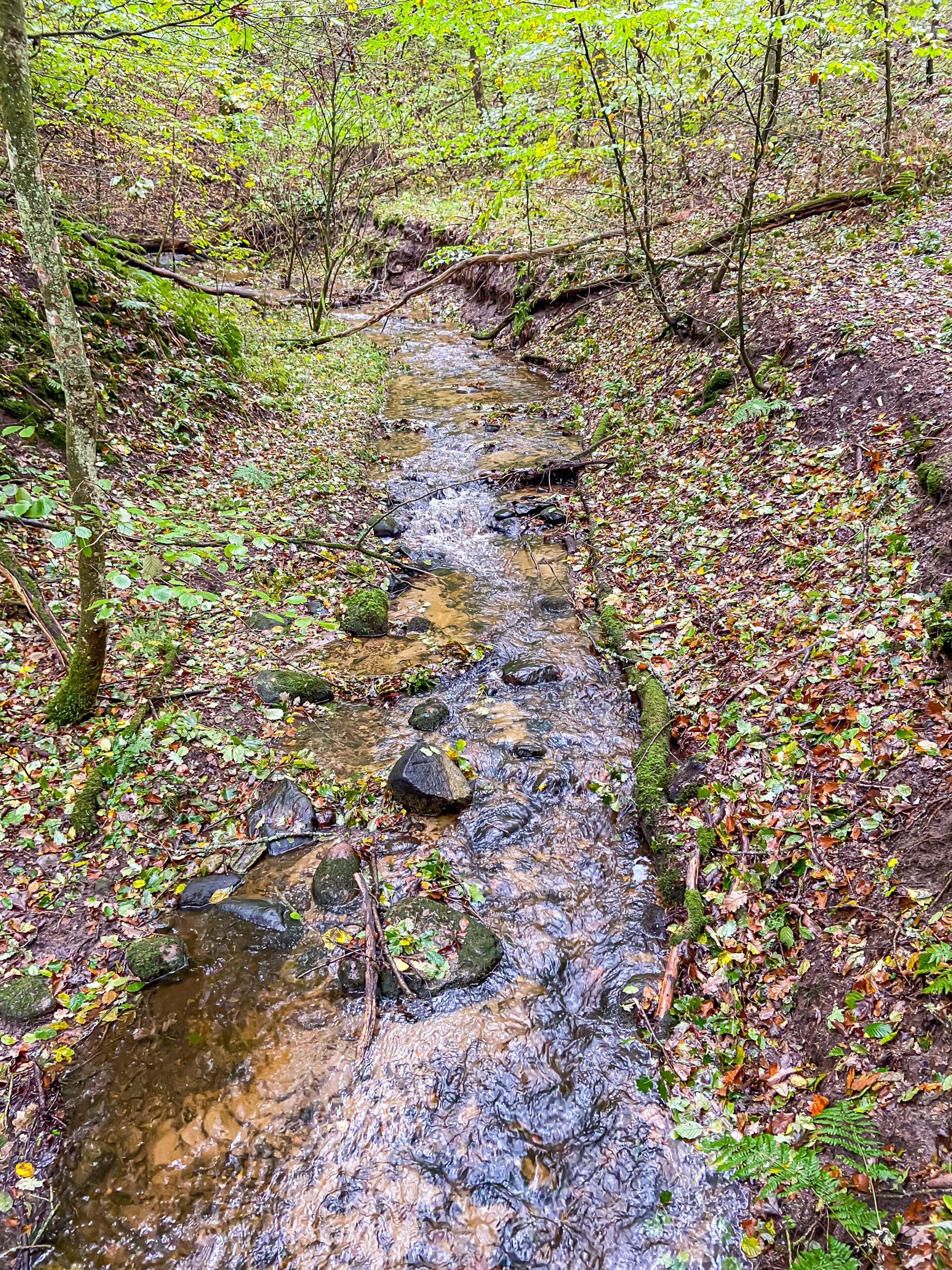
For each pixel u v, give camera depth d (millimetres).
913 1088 3008
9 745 5203
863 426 7012
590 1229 3258
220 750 5770
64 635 5891
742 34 7859
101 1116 3660
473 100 17688
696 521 7984
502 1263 3174
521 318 18000
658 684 6246
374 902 4723
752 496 7602
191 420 9602
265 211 17438
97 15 7641
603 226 15281
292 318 17219
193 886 4840
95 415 4867
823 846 4121
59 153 13492
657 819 5113
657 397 10992
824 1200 2803
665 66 9859
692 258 12703
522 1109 3719
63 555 6770
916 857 3691
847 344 7945
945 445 5875
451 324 21203
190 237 16297
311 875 4984
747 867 4367
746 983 3936
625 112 11117
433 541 9641
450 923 4570
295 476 9953
